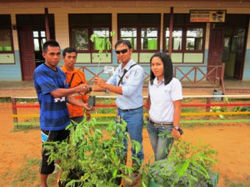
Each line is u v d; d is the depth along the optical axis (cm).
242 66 943
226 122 560
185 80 931
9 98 766
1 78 935
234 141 443
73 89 248
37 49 946
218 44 921
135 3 676
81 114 317
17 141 442
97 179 178
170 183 185
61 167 202
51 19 899
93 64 916
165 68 231
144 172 196
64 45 905
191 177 172
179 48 917
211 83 809
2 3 661
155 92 245
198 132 493
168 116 243
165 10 877
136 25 891
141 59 920
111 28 891
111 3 673
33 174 321
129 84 255
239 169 340
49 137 254
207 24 901
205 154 199
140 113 278
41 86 241
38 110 674
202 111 629
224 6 683
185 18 891
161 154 251
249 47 924
